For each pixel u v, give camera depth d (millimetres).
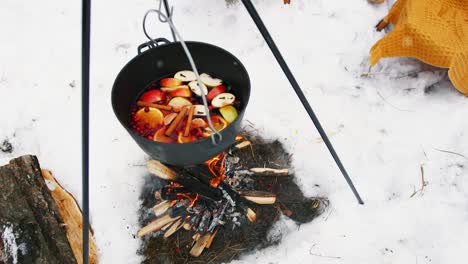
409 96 1895
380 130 1824
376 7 2090
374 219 1663
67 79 1945
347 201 1689
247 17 2053
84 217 1409
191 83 1477
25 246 1479
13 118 1859
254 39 2008
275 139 1790
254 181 1713
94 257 1588
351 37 2016
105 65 1969
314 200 1680
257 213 1660
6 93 1915
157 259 1604
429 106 1869
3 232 1491
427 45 1797
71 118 1860
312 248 1618
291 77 1422
